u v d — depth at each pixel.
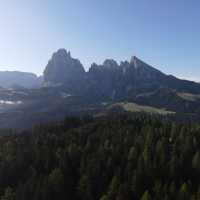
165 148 127.81
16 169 123.62
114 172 112.19
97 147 136.62
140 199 92.38
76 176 117.31
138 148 130.38
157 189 96.81
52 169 120.69
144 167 109.94
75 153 128.12
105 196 94.62
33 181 107.25
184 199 92.44
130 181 104.88
